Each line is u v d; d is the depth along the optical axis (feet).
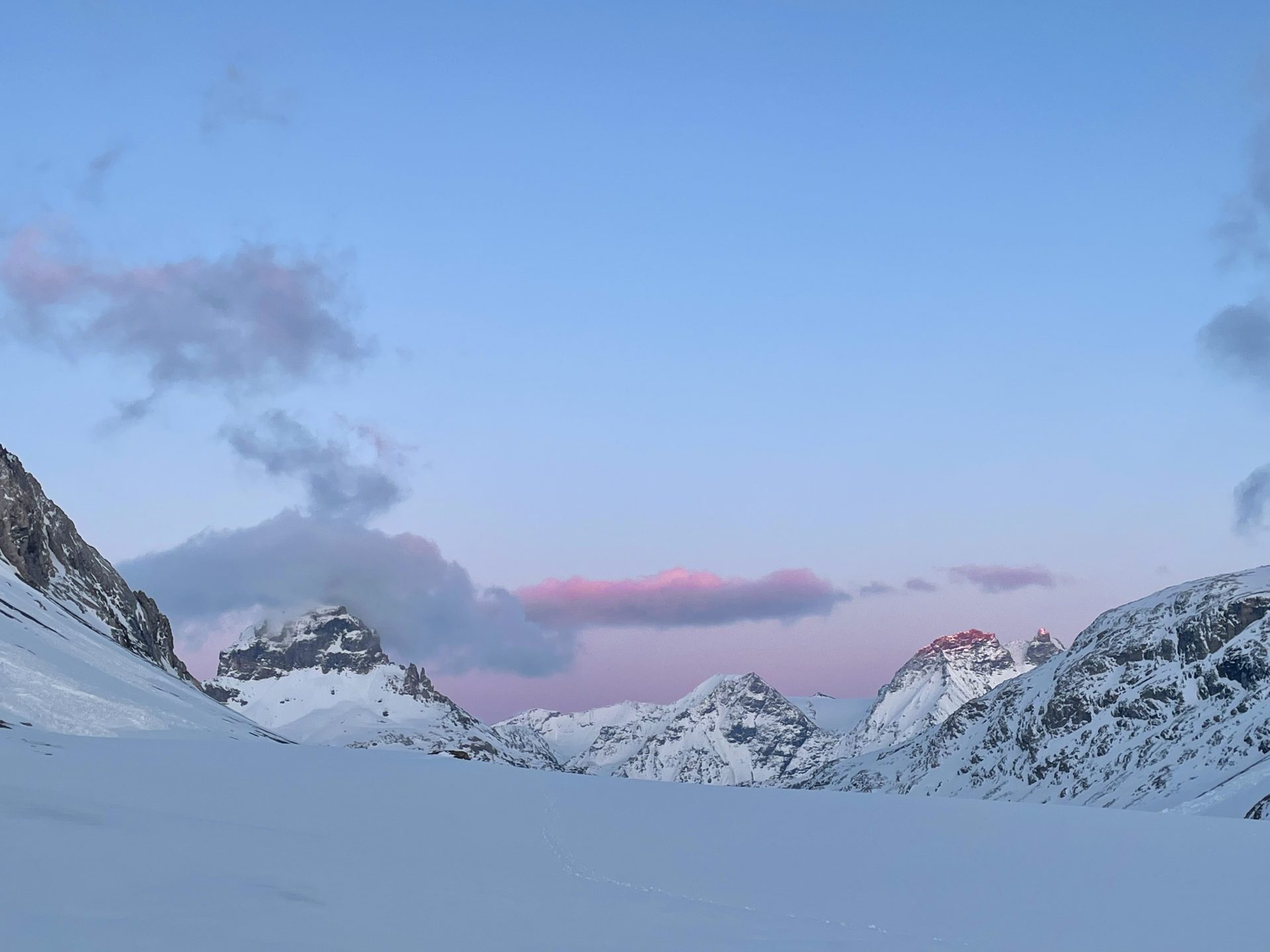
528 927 88.84
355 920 81.35
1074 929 108.78
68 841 94.22
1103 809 196.65
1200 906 119.85
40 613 466.70
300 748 243.81
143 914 72.69
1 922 65.72
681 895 116.67
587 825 167.73
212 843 106.52
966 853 151.43
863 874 135.23
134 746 200.75
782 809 195.83
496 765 248.73
